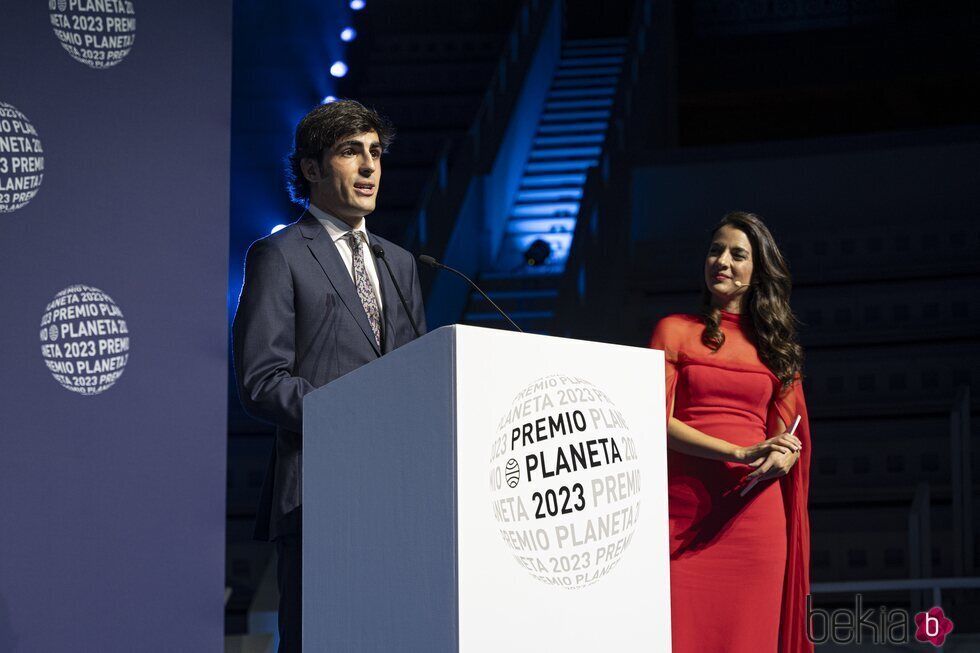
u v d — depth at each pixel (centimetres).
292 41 1419
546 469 191
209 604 297
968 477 766
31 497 285
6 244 289
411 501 194
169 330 300
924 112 1694
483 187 1155
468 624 179
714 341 387
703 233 1094
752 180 1092
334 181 323
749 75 1655
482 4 1670
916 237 1052
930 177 1076
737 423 380
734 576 370
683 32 1672
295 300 312
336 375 308
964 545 762
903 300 1012
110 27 303
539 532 189
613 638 196
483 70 1507
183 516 297
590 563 194
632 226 1094
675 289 1055
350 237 327
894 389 966
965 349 960
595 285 938
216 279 307
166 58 308
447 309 1013
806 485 387
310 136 325
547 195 1280
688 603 371
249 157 1264
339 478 224
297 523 293
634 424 204
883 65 1623
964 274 1039
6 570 281
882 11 1630
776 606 372
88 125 299
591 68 1571
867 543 851
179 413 299
